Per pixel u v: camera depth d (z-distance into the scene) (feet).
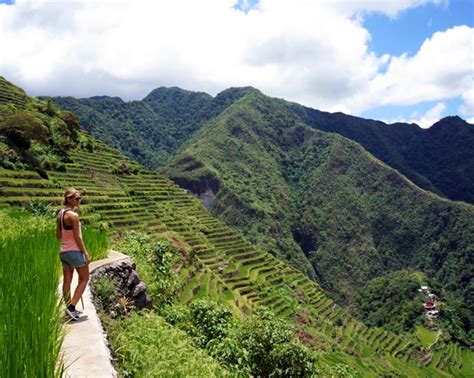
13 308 13.75
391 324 405.18
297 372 40.29
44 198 124.47
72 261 22.61
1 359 11.11
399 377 202.39
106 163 222.07
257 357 40.52
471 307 525.34
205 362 27.78
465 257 621.72
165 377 22.02
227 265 209.05
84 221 128.16
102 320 27.55
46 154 171.94
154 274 54.75
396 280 496.23
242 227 643.04
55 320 15.97
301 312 218.79
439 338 340.59
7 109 181.27
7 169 137.28
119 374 19.93
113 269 39.55
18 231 48.57
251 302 183.32
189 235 202.59
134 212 177.37
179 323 42.91
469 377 278.87
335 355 175.42
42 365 11.41
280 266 286.25
